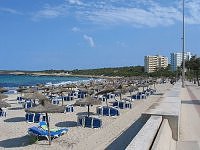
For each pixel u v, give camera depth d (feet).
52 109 51.37
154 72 577.84
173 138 38.58
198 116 66.95
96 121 63.77
